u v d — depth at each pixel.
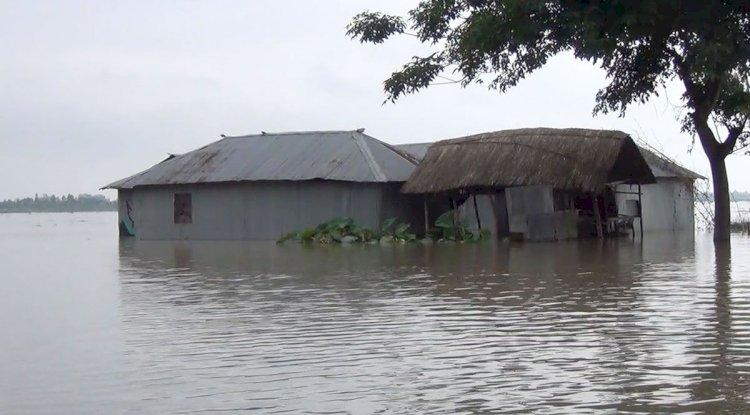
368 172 32.78
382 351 9.51
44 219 103.56
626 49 22.59
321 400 7.45
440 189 31.34
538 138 31.28
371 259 22.81
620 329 10.54
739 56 17.45
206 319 12.11
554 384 7.80
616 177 32.41
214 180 35.56
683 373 8.10
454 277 17.34
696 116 26.73
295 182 34.22
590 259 21.34
